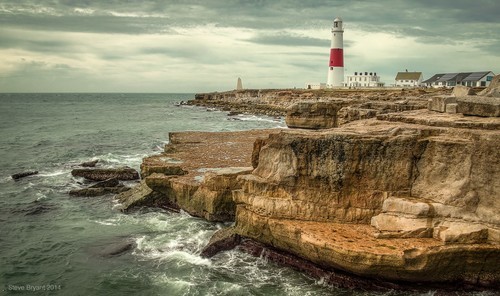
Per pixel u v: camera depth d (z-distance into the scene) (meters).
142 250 27.47
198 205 31.67
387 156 23.66
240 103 150.12
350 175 24.06
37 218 33.25
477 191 21.47
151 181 34.12
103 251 27.38
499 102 25.38
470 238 20.77
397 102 45.38
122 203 35.47
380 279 22.00
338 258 21.53
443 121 24.83
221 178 30.34
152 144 66.75
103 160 53.16
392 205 22.80
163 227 30.84
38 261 26.34
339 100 61.19
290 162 24.94
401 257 20.38
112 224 31.80
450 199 21.91
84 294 22.75
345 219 24.11
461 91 34.00
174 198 34.03
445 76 126.31
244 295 22.41
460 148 22.16
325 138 24.27
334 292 22.50
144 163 40.12
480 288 21.47
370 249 20.80
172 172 37.56
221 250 26.83
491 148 21.00
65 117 123.81
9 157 56.16
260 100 144.75
